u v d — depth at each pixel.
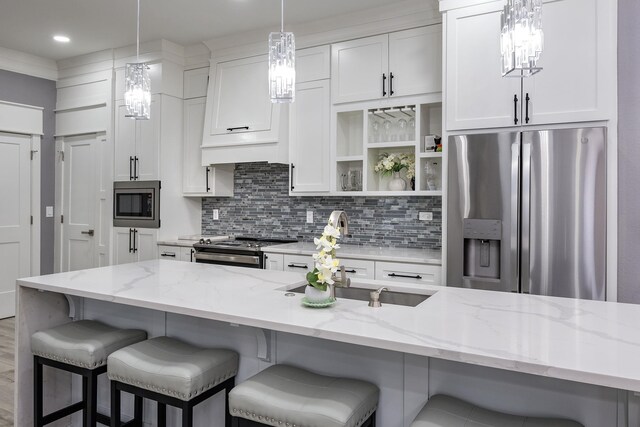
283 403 1.49
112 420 1.90
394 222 4.02
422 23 3.55
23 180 4.96
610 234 2.62
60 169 5.22
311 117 4.02
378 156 4.00
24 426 2.32
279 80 2.23
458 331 1.43
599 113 2.65
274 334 1.95
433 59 3.51
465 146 2.98
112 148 4.78
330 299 1.78
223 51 4.45
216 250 4.12
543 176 2.74
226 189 4.77
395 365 1.69
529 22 1.60
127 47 4.62
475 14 3.01
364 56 3.78
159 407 2.19
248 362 2.03
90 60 4.87
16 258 4.90
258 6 3.66
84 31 4.21
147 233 4.56
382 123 3.89
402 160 3.78
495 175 2.88
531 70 1.64
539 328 1.46
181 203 4.75
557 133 2.71
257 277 2.40
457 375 1.60
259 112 4.23
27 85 4.93
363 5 3.62
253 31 4.19
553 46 2.78
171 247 4.41
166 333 2.27
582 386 1.43
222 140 4.38
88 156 5.04
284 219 4.57
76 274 2.48
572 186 2.68
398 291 2.14
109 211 4.82
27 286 2.29
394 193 3.66
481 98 2.99
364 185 3.80
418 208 3.91
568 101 2.74
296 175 4.09
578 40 2.71
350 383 1.65
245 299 1.89
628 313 1.66
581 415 1.43
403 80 3.62
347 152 4.13
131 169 4.66
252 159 4.22
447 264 3.06
